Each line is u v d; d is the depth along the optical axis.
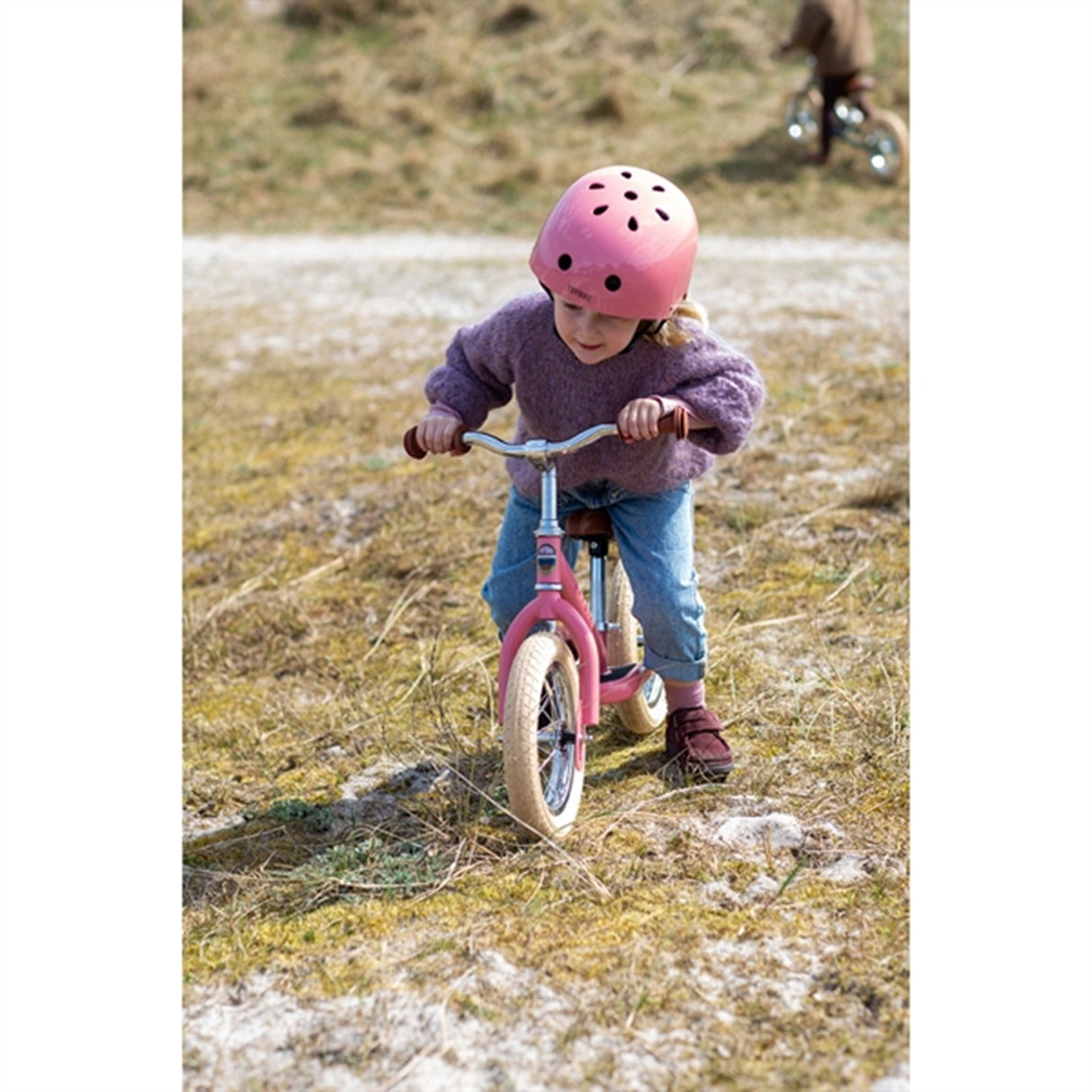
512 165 12.16
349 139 12.89
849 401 6.20
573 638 3.14
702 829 3.16
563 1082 2.37
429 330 8.05
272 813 3.40
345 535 5.23
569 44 14.31
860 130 11.73
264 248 10.49
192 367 7.45
